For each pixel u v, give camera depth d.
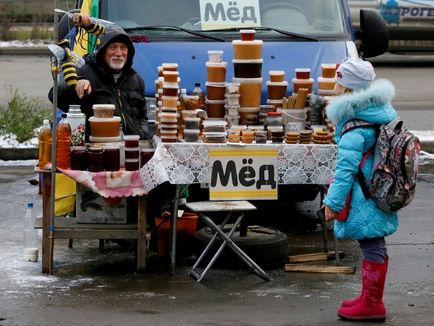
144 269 8.95
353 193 7.54
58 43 9.13
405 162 7.35
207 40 11.35
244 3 11.74
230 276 8.88
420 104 20.42
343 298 8.22
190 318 7.64
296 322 7.57
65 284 8.58
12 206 12.02
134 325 7.46
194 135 8.92
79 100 9.43
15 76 25.08
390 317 7.73
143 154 8.82
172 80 8.90
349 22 11.87
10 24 34.69
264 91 10.73
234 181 8.86
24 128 15.66
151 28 11.40
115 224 9.01
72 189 9.52
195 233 9.45
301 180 9.00
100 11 11.68
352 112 7.55
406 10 25.66
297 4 11.88
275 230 9.70
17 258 9.47
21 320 7.58
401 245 10.11
